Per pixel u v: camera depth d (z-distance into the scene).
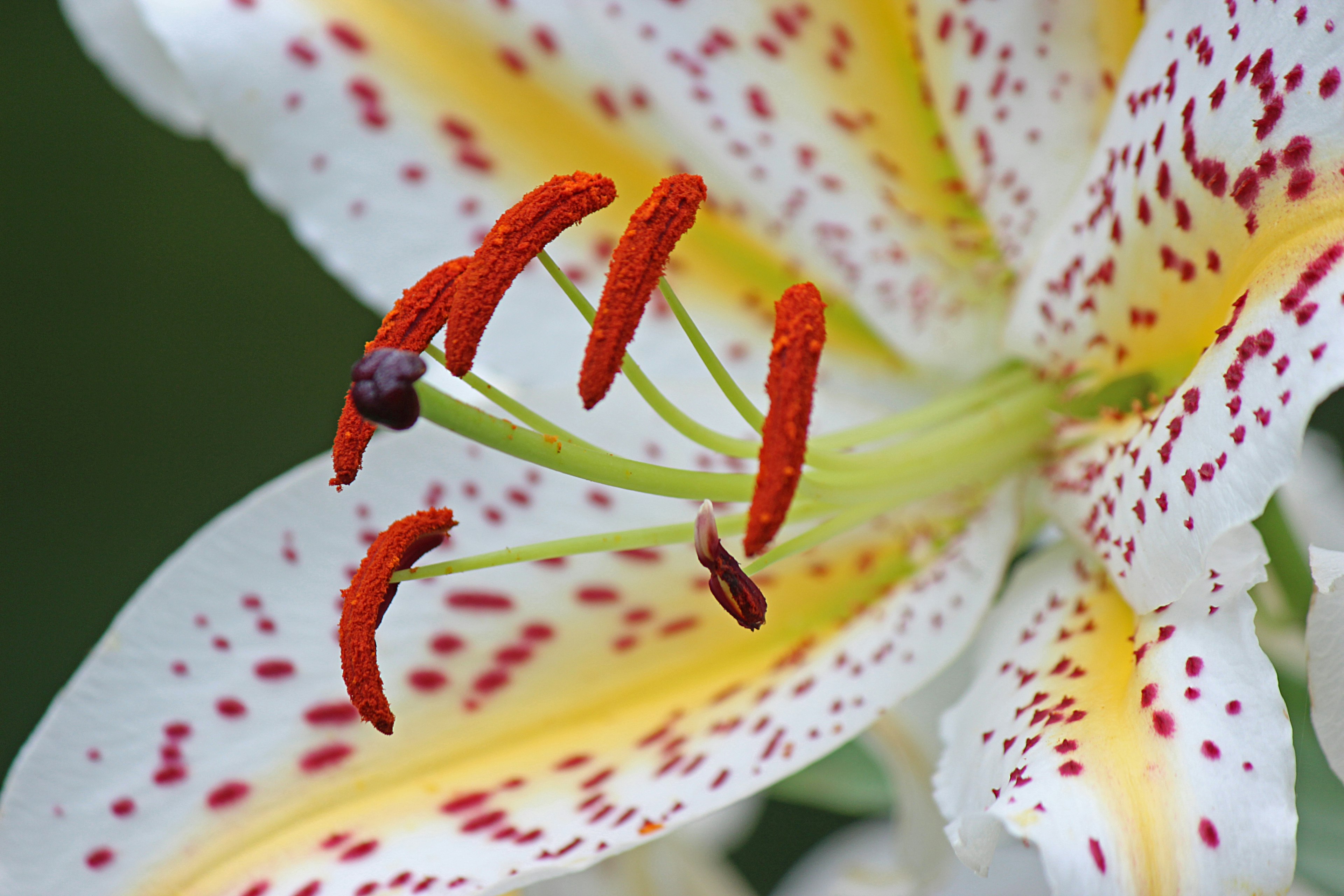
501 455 0.33
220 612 0.32
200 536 0.32
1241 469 0.29
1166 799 0.29
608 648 0.32
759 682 0.32
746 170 0.33
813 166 0.33
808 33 0.33
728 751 0.31
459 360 0.30
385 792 0.32
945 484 0.33
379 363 0.29
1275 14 0.29
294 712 0.32
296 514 0.32
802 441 0.30
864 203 0.33
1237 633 0.29
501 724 0.32
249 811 0.32
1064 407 0.33
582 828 0.31
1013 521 0.33
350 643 0.30
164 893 0.31
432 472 0.33
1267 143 0.29
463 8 0.33
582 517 0.33
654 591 0.32
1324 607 0.29
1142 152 0.31
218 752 0.32
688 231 0.32
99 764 0.32
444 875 0.31
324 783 0.32
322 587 0.32
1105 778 0.29
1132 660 0.30
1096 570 0.32
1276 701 0.29
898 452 0.32
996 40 0.32
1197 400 0.30
